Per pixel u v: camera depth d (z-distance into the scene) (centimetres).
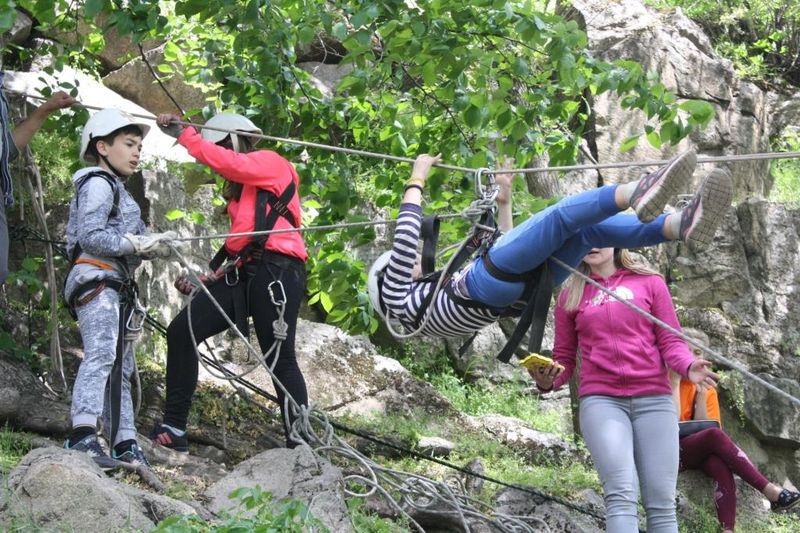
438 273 791
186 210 1472
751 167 2170
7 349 1102
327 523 820
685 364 848
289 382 1002
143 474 852
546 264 746
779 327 1869
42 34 1672
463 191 1183
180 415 995
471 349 1752
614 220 733
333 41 1942
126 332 899
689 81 2145
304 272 1005
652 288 882
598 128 2031
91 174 892
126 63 1770
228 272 983
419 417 1402
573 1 2186
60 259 1281
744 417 1773
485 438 1373
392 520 957
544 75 1133
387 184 1223
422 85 1235
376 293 815
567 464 1354
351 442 1209
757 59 2502
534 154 1175
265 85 1136
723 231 1914
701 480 1195
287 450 896
